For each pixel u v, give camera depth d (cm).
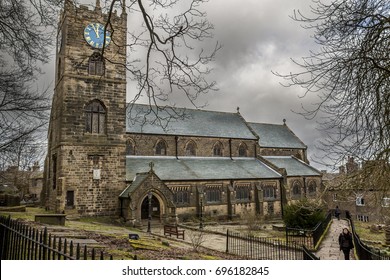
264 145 6406
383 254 2156
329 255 2264
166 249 1744
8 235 938
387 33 912
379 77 921
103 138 3634
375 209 1286
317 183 6106
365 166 976
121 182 3706
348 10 902
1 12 1120
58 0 1130
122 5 1076
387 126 923
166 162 4853
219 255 1980
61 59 3706
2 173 1634
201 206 4459
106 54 3738
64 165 3372
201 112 6088
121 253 1315
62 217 2362
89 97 3600
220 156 5678
